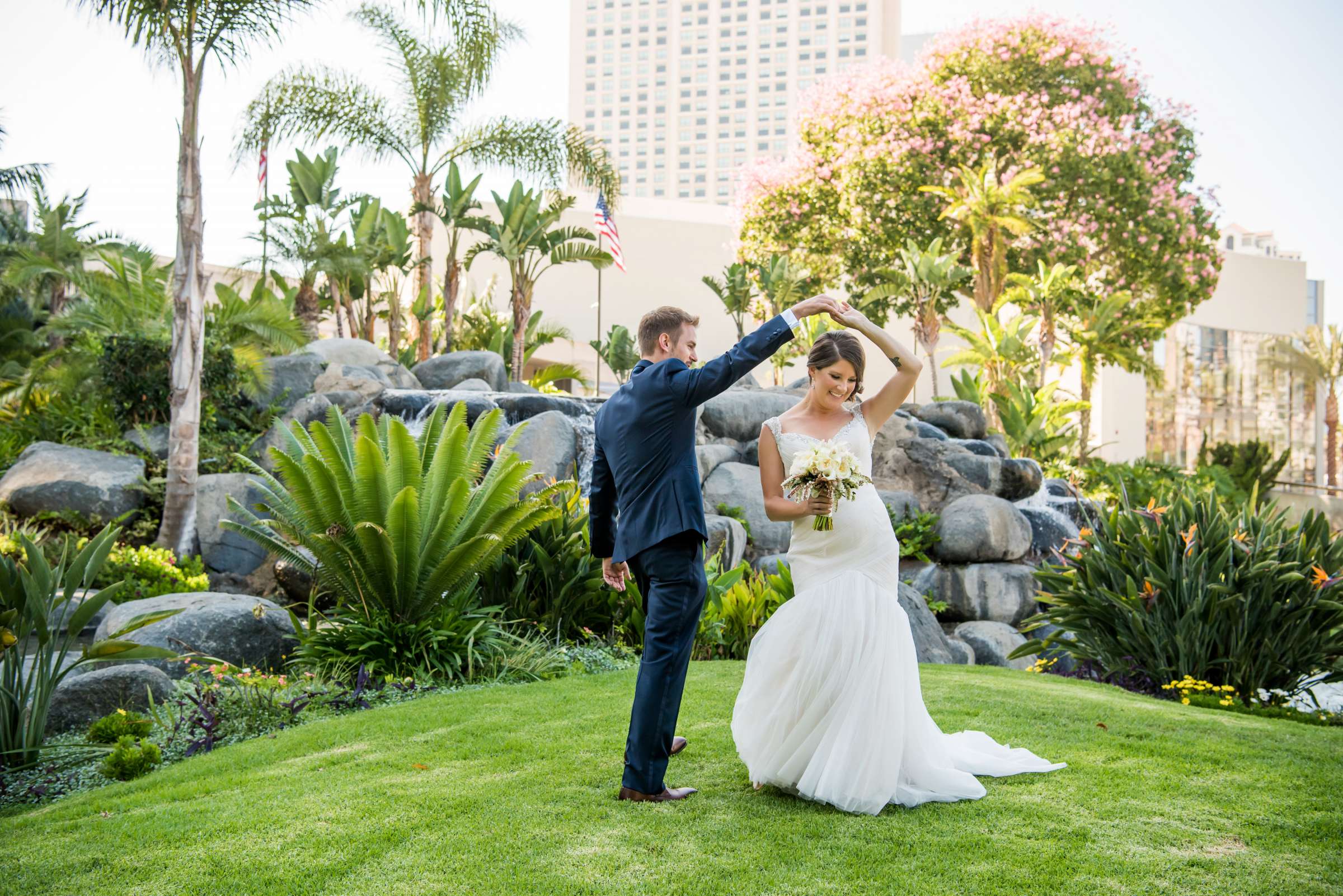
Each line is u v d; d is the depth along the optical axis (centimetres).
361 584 703
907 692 346
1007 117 2927
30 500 1124
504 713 505
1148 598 713
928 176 2962
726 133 13225
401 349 2770
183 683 610
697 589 343
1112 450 4369
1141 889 258
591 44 13575
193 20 1043
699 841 293
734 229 3603
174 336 1103
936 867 272
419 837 299
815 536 350
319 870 273
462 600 739
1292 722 555
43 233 2423
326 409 1438
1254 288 4956
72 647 801
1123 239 2911
